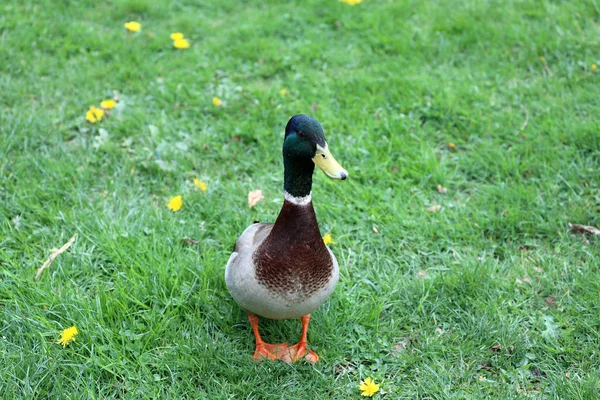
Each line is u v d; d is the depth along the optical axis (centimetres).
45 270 173
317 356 160
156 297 167
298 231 146
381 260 181
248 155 210
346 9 276
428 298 171
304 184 146
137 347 158
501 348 160
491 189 197
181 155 206
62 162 201
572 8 263
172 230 184
